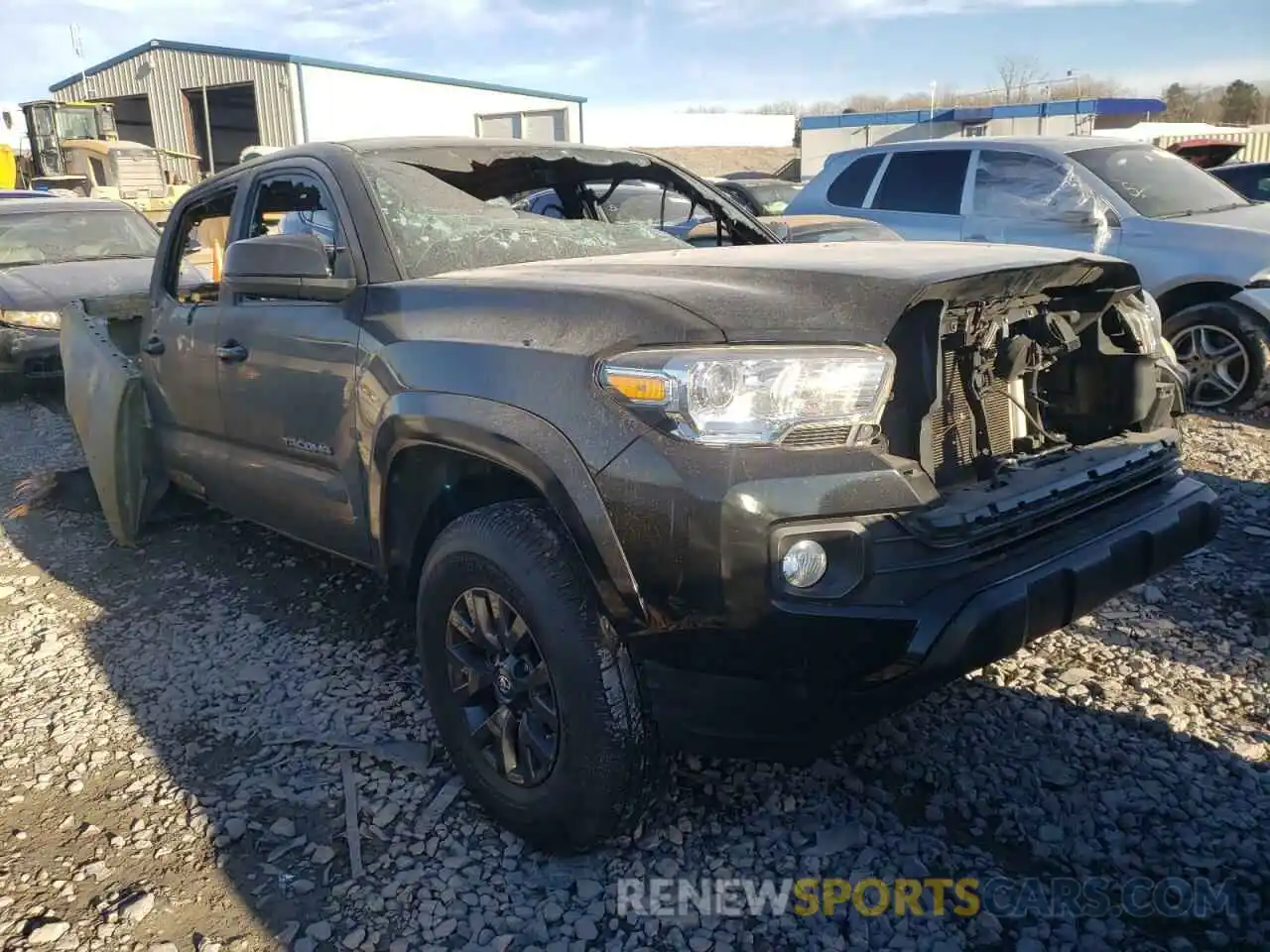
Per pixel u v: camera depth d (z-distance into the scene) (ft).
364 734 10.68
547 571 8.07
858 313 7.77
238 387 12.50
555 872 8.54
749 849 8.65
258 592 14.52
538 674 8.38
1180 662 11.35
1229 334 21.71
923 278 7.91
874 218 27.12
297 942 7.88
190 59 105.09
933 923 7.79
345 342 10.45
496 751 8.98
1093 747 9.84
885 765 9.66
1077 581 7.94
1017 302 9.00
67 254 31.04
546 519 8.36
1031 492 8.23
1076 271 9.04
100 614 14.16
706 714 7.61
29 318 26.76
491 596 8.68
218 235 14.83
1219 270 21.58
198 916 8.19
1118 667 11.28
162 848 9.04
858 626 7.20
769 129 146.61
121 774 10.23
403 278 10.50
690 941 7.73
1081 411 10.13
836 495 7.26
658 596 7.45
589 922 7.95
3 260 29.91
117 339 18.10
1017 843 8.61
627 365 7.60
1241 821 8.75
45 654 12.98
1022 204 24.58
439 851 8.87
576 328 8.17
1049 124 77.61
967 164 25.84
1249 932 7.57
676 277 8.94
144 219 33.63
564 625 7.95
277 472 12.12
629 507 7.45
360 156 11.55
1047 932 7.65
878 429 7.66
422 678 9.82
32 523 18.12
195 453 14.17
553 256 11.65
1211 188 24.95
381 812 9.39
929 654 7.24
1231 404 22.03
